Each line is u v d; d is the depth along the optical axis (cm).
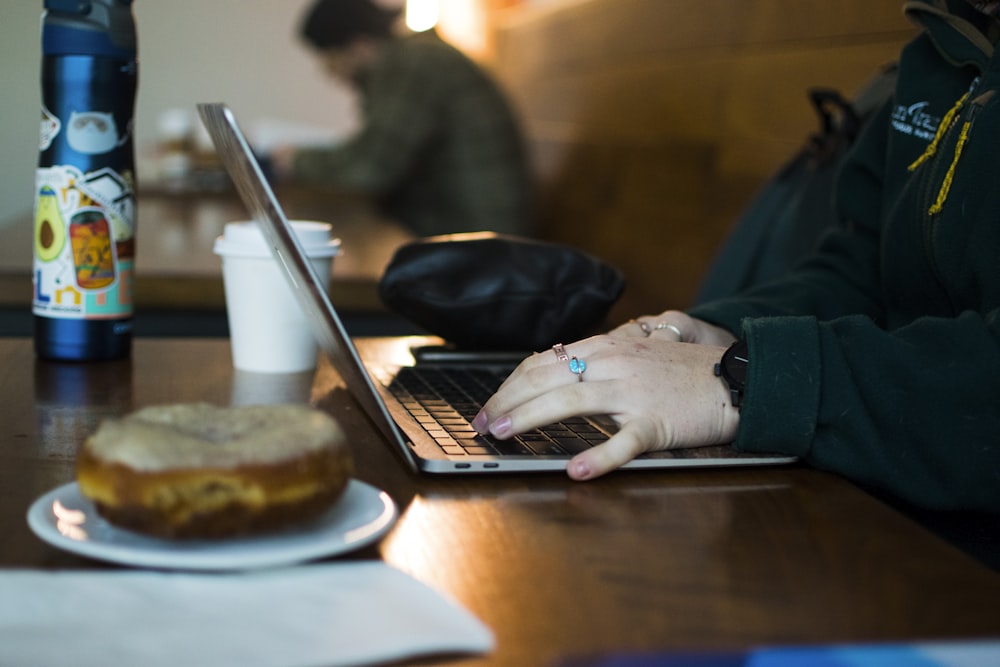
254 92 641
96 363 106
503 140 370
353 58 399
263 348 104
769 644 46
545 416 77
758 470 77
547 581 53
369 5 394
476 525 61
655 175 270
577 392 77
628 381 79
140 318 173
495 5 513
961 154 100
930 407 78
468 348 116
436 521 62
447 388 97
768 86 212
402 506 64
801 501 69
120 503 50
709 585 53
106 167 104
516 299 112
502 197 369
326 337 80
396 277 111
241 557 49
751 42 225
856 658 46
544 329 114
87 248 104
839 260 125
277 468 51
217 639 42
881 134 125
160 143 418
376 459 74
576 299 113
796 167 156
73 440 77
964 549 83
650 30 289
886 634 48
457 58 369
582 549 58
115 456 50
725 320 107
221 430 55
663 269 251
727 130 229
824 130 150
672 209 254
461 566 55
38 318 106
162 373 103
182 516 50
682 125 256
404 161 374
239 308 104
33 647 41
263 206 71
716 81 239
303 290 76
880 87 145
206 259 193
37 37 430
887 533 63
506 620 48
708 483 73
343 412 88
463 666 43
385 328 179
